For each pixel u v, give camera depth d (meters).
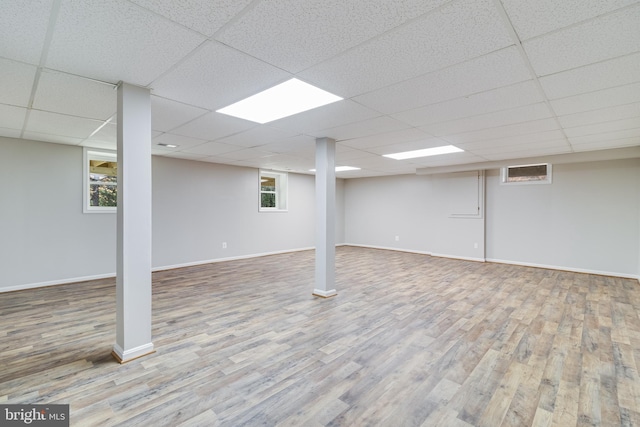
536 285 4.85
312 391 2.06
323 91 2.45
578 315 3.50
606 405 1.93
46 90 2.44
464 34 1.63
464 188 7.25
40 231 4.64
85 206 5.02
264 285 4.84
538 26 1.55
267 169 7.80
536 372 2.31
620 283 4.97
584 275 5.56
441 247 7.67
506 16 1.47
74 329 3.05
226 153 5.43
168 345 2.71
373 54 1.86
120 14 1.46
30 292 4.37
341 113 3.00
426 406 1.92
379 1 1.36
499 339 2.88
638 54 1.82
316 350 2.65
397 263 6.77
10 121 3.39
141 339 2.48
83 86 2.37
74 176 4.91
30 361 2.41
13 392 2.02
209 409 1.87
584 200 5.78
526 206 6.43
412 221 8.48
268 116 3.11
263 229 7.76
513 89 2.38
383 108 2.84
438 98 2.58
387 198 9.01
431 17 1.48
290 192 8.42
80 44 1.74
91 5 1.38
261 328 3.12
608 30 1.58
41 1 1.34
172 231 6.11
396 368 2.36
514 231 6.58
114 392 2.02
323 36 1.66
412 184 8.48
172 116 3.13
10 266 4.41
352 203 9.87
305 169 7.87
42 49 1.80
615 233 5.50
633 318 3.41
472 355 2.57
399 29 1.59
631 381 2.19
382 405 1.92
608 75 2.11
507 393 2.05
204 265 6.48
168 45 1.76
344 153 5.21
